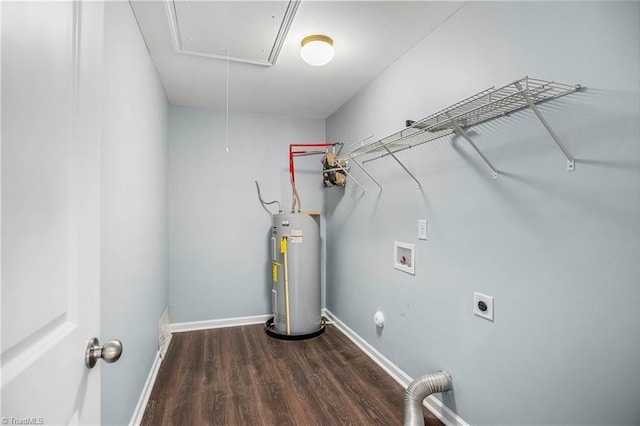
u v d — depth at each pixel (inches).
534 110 40.9
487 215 56.4
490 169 55.7
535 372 47.8
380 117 94.0
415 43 76.7
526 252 49.1
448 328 66.0
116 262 51.7
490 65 55.6
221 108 126.2
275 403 73.2
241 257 130.3
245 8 63.1
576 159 42.1
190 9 63.2
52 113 22.4
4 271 17.1
